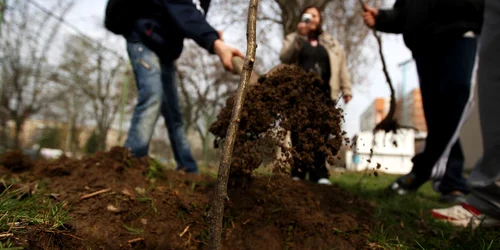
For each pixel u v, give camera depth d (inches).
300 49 131.4
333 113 72.1
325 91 79.7
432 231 86.7
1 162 99.8
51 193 76.2
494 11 73.0
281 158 68.9
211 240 44.9
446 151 128.0
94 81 486.0
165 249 68.5
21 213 59.6
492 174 73.3
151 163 109.2
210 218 45.2
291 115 70.8
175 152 143.3
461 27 117.8
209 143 559.5
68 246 58.4
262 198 84.6
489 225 78.2
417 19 124.0
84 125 535.8
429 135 132.3
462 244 74.0
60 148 483.5
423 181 139.3
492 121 73.0
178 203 81.4
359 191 137.5
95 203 73.2
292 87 71.6
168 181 102.7
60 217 62.0
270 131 71.5
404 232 84.2
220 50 105.1
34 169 101.3
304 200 89.1
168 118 140.9
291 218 80.1
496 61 72.5
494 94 72.5
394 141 112.8
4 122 386.9
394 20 136.6
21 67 379.9
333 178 206.5
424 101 131.8
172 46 128.5
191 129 575.5
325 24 381.4
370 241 77.7
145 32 121.0
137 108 121.4
